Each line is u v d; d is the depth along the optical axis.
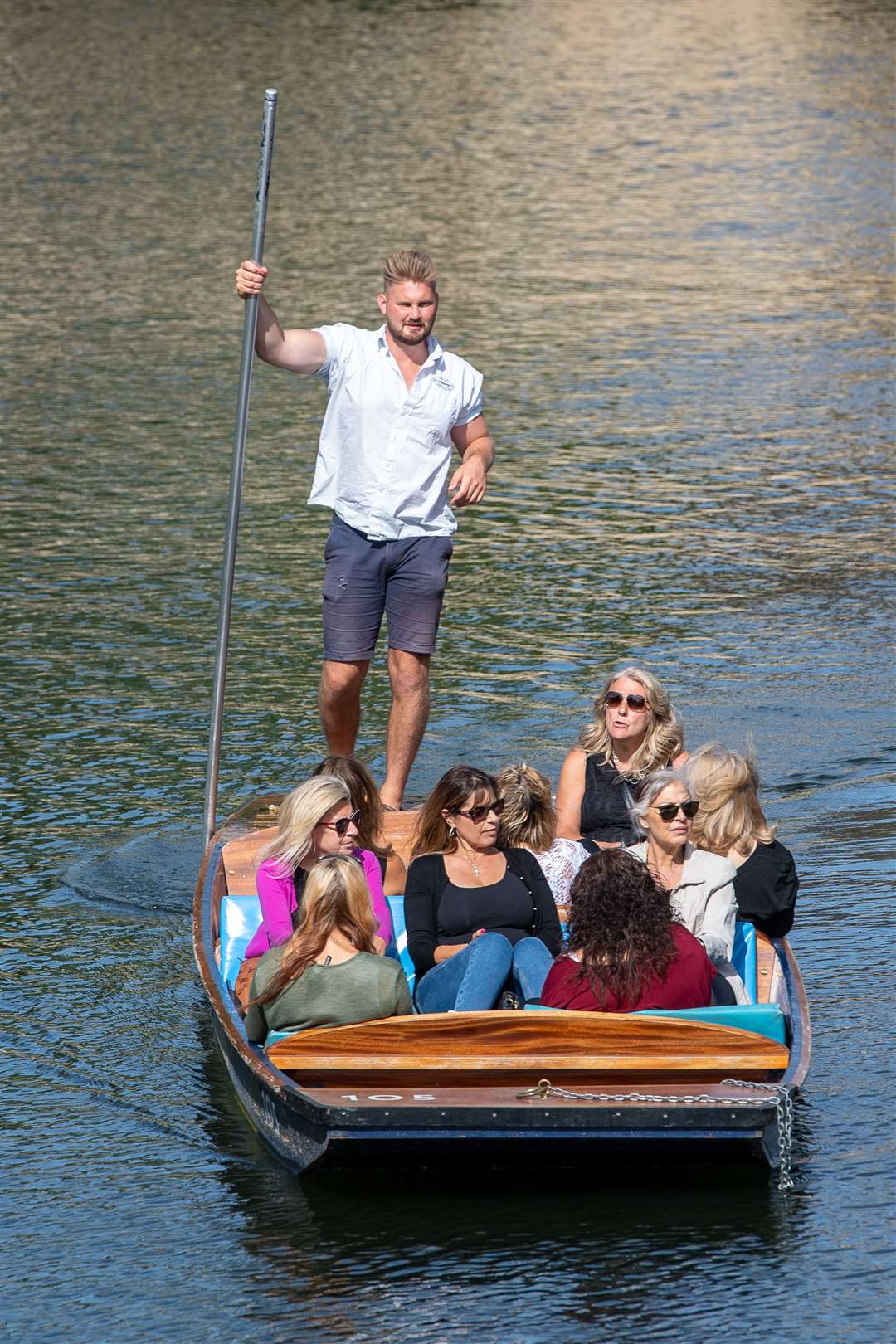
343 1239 22.11
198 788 38.53
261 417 73.81
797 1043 23.39
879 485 63.41
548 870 27.80
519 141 142.00
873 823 35.97
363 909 23.72
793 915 27.72
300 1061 22.39
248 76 170.12
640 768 30.34
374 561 33.22
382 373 32.50
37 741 41.16
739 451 67.88
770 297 95.12
